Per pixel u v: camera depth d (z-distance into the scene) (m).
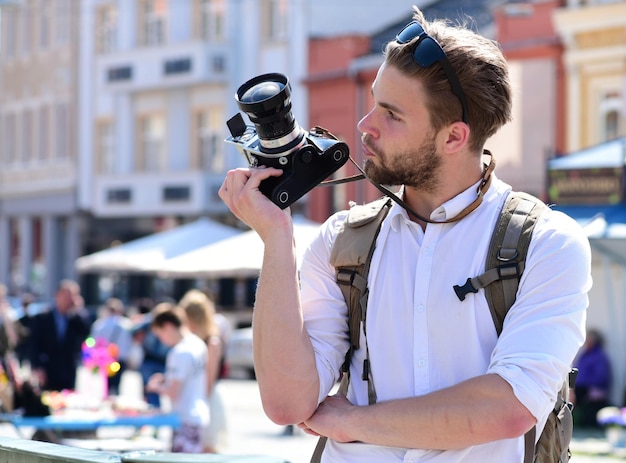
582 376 19.39
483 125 3.14
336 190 37.16
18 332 24.44
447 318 3.06
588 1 30.88
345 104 37.88
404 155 3.13
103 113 49.34
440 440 2.96
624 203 18.78
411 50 3.11
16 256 56.38
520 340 2.97
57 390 18.23
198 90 44.81
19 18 56.16
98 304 48.34
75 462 3.00
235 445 17.02
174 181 44.75
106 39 49.66
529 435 3.06
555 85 31.25
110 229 48.81
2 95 57.22
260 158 3.17
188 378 11.78
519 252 3.04
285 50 40.84
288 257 3.12
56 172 52.03
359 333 3.21
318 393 3.14
